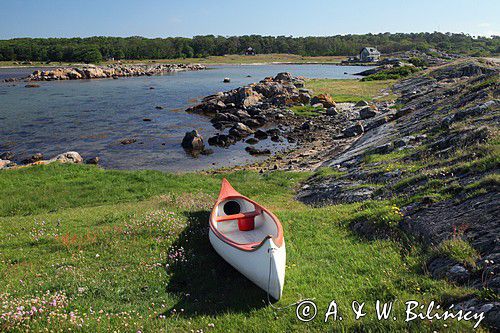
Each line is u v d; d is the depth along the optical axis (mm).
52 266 10070
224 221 12188
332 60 184250
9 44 177250
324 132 36656
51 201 17719
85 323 7125
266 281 8203
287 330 6973
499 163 11031
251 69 137500
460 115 19156
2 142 34781
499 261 7102
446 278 7484
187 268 9727
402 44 196750
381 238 10305
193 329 7148
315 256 10008
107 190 19266
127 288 8742
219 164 28125
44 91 71688
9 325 6832
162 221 12547
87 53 164000
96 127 40688
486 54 155750
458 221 9188
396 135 22672
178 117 46094
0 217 15867
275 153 30625
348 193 15273
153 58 191500
